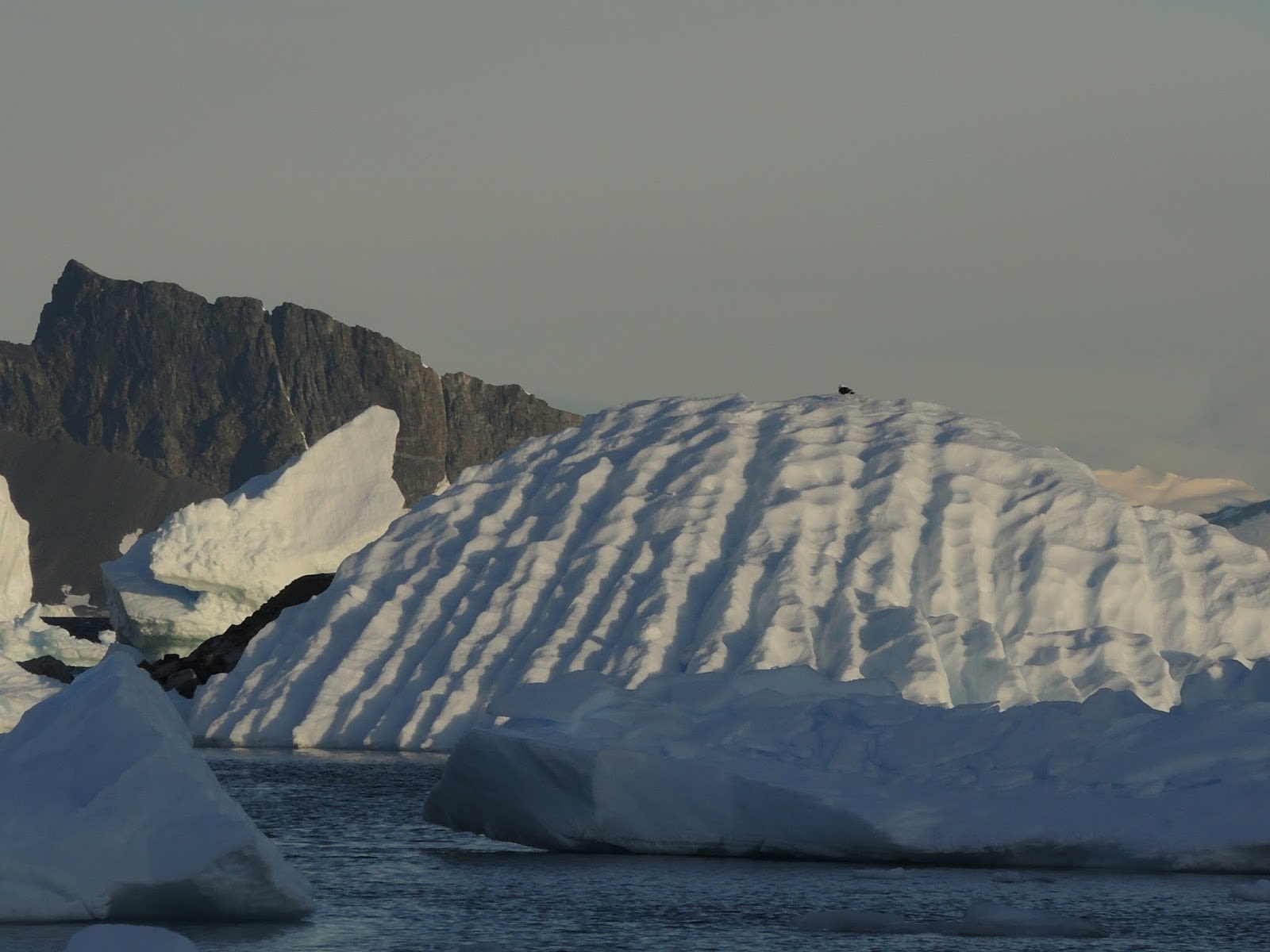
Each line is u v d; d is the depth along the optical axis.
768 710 70.19
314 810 77.81
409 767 96.06
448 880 57.31
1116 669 99.12
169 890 45.03
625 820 63.31
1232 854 57.91
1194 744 62.91
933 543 110.88
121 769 45.91
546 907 52.16
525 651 107.75
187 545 196.38
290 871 48.53
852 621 100.75
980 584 108.75
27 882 43.62
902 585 107.88
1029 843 59.06
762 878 57.44
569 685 70.44
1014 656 101.06
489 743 64.31
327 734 110.06
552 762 63.09
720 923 49.56
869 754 66.19
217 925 46.62
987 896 54.03
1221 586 112.50
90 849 44.25
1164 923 49.53
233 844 45.03
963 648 98.94
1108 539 113.38
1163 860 58.34
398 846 66.38
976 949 45.78
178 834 45.16
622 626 106.94
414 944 45.59
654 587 108.38
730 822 62.44
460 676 108.06
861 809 60.38
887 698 73.81
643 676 100.50
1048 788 62.19
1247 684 77.88
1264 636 109.44
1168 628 109.19
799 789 61.62
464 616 113.94
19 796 45.25
